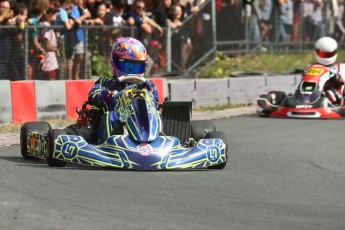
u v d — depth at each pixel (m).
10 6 48.00
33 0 47.97
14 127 40.44
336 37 76.00
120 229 18.33
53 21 48.91
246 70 64.06
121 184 24.11
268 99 50.88
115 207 20.77
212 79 55.28
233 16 65.06
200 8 61.12
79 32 49.91
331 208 21.77
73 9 50.94
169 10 57.97
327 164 30.73
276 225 19.28
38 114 43.47
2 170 26.56
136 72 29.34
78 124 30.08
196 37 60.56
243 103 57.59
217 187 24.42
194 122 30.91
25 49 46.88
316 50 50.84
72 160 26.77
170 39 57.25
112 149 26.73
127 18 54.53
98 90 29.17
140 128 27.06
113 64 29.42
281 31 70.44
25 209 20.23
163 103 29.59
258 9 67.88
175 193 23.06
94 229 18.27
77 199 21.66
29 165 27.88
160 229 18.47
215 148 27.67
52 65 48.31
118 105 28.03
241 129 43.12
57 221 18.98
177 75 57.16
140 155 26.55
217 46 63.06
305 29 73.06
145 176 25.62
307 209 21.48
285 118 49.16
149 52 55.44
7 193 22.34
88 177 25.17
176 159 26.94
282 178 26.92
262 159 31.69
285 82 61.12
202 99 54.38
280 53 70.56
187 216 19.97
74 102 45.41
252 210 21.06
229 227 18.92
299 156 32.84
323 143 37.38
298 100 49.75
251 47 67.50
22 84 42.66
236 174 27.25
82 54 50.28
